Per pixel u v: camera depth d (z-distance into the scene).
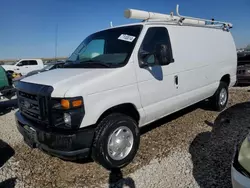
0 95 7.49
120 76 3.33
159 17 4.27
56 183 3.22
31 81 3.45
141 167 3.44
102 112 3.11
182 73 4.40
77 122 2.90
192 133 4.57
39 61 22.03
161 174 3.21
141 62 3.63
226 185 2.85
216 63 5.43
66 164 3.71
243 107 6.29
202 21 5.18
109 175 3.32
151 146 4.10
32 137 3.25
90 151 3.15
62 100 2.86
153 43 3.91
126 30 3.99
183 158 3.59
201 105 6.35
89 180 3.23
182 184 2.95
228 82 6.17
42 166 3.69
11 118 6.76
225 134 4.42
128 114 3.68
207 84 5.20
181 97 4.42
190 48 4.64
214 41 5.44
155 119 4.03
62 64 4.31
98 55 3.96
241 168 2.18
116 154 3.34
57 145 2.93
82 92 2.91
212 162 3.40
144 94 3.67
